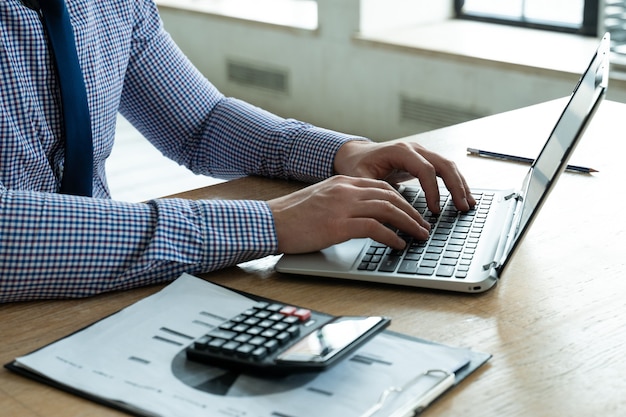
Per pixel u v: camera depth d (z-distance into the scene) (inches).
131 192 146.3
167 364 31.8
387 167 49.9
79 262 38.6
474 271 39.1
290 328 32.3
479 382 31.0
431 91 153.0
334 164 52.1
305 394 29.5
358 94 167.0
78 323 36.4
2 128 44.4
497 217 45.3
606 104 70.5
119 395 29.7
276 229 41.6
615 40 139.8
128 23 53.0
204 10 194.9
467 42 153.1
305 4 194.2
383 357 31.9
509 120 66.4
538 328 35.2
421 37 158.6
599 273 40.4
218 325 34.7
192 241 40.5
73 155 47.1
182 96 57.8
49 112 46.8
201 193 52.0
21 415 29.3
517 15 162.2
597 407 29.5
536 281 39.6
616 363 32.4
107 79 51.1
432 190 46.9
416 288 39.1
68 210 39.4
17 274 37.9
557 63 135.3
